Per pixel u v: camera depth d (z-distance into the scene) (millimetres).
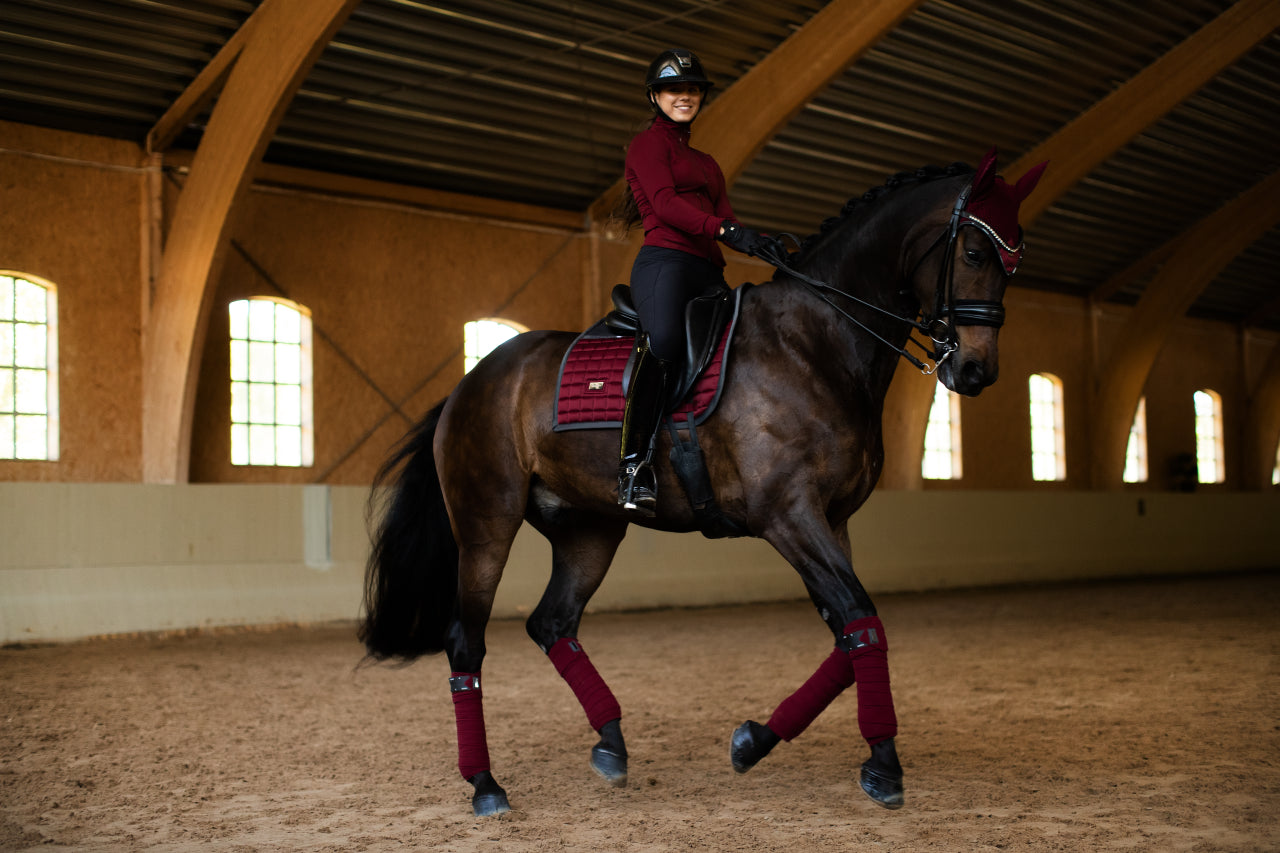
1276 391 23031
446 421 4340
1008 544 15523
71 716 5809
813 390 3592
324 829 3574
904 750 4656
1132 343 19250
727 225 3682
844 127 13570
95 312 11133
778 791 3959
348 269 12562
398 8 10039
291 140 11609
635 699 6238
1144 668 7074
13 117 10656
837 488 3617
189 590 9852
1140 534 17250
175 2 9562
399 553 4359
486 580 4113
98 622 9367
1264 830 3309
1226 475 22891
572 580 4309
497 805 3715
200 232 10672
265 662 7988
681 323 3764
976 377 3451
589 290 14195
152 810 3854
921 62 12711
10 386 10875
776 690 6480
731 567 12867
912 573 14359
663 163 3844
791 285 3779
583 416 3912
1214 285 21109
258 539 10266
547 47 10984
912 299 3686
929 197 3588
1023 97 13875
